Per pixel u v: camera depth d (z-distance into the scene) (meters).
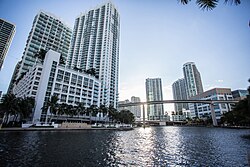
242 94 139.88
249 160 9.22
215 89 142.50
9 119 75.38
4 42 122.62
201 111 160.88
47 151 17.53
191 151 19.58
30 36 117.88
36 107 73.12
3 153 15.74
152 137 38.34
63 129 56.44
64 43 137.75
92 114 88.69
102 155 16.56
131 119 128.38
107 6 164.00
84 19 170.62
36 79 79.62
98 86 115.69
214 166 13.06
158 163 13.91
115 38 163.75
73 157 15.21
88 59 144.25
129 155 17.02
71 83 94.69
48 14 131.00
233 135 41.22
